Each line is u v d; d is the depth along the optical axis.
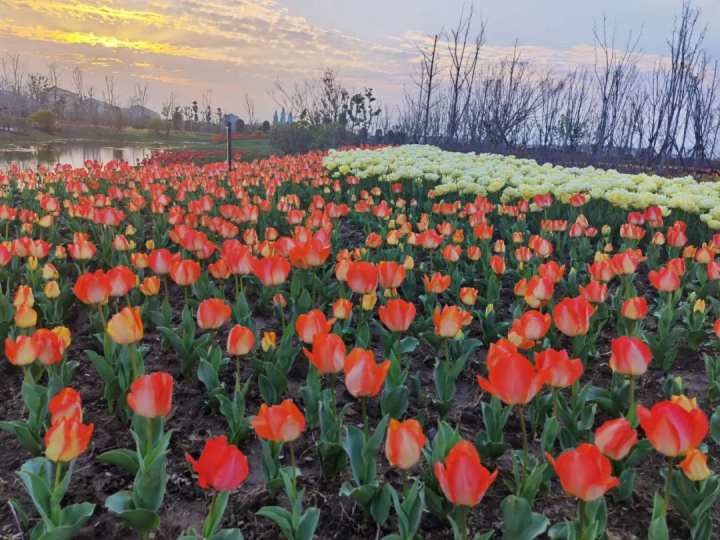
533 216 8.34
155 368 3.99
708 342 4.53
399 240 6.69
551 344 4.14
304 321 2.80
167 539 2.49
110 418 3.36
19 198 10.66
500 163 11.92
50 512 2.09
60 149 39.91
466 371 4.14
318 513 2.19
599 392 3.36
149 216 9.31
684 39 17.28
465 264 5.90
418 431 1.92
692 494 2.44
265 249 4.71
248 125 54.69
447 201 10.26
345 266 3.93
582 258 6.54
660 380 4.01
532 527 2.10
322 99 30.73
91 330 4.53
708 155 18.39
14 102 81.81
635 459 2.68
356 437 2.49
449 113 22.59
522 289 3.98
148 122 72.31
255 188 10.55
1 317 3.99
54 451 1.98
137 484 2.17
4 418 3.35
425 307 4.73
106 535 2.48
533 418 3.21
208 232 7.00
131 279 3.53
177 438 3.18
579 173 10.60
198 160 20.97
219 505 2.06
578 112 21.42
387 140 25.03
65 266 5.35
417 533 2.49
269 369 3.27
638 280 6.48
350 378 2.21
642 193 7.64
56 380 3.01
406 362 4.21
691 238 7.73
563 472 1.75
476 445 2.92
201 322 3.03
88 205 6.92
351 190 10.30
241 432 3.01
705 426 1.87
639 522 2.63
